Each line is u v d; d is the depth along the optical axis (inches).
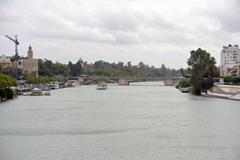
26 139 5753.0
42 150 5009.8
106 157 4653.1
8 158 4645.7
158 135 5994.1
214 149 5000.0
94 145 5290.4
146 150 4977.9
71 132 6343.5
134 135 6018.7
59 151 4953.3
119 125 7091.5
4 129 6702.8
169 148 5073.8
